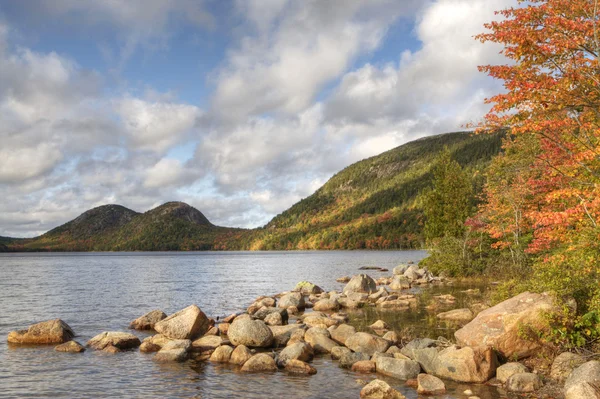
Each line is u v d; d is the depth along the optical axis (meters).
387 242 192.12
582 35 11.95
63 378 13.38
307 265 94.81
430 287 37.28
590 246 13.55
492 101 13.55
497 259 38.88
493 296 20.34
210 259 151.25
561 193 14.18
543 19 12.23
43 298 36.53
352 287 34.75
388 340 16.17
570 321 12.77
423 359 13.45
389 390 11.05
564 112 13.81
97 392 12.07
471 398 10.72
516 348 13.43
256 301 32.50
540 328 13.23
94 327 22.72
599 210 13.30
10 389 12.34
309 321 21.36
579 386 9.34
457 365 12.37
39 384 12.80
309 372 13.69
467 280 39.91
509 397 10.79
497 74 13.23
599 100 12.53
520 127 13.43
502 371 12.16
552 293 13.41
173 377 13.39
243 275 66.31
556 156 15.96
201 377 13.37
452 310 22.84
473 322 14.82
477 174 110.75
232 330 17.39
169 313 28.33
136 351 16.84
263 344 17.19
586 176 15.70
